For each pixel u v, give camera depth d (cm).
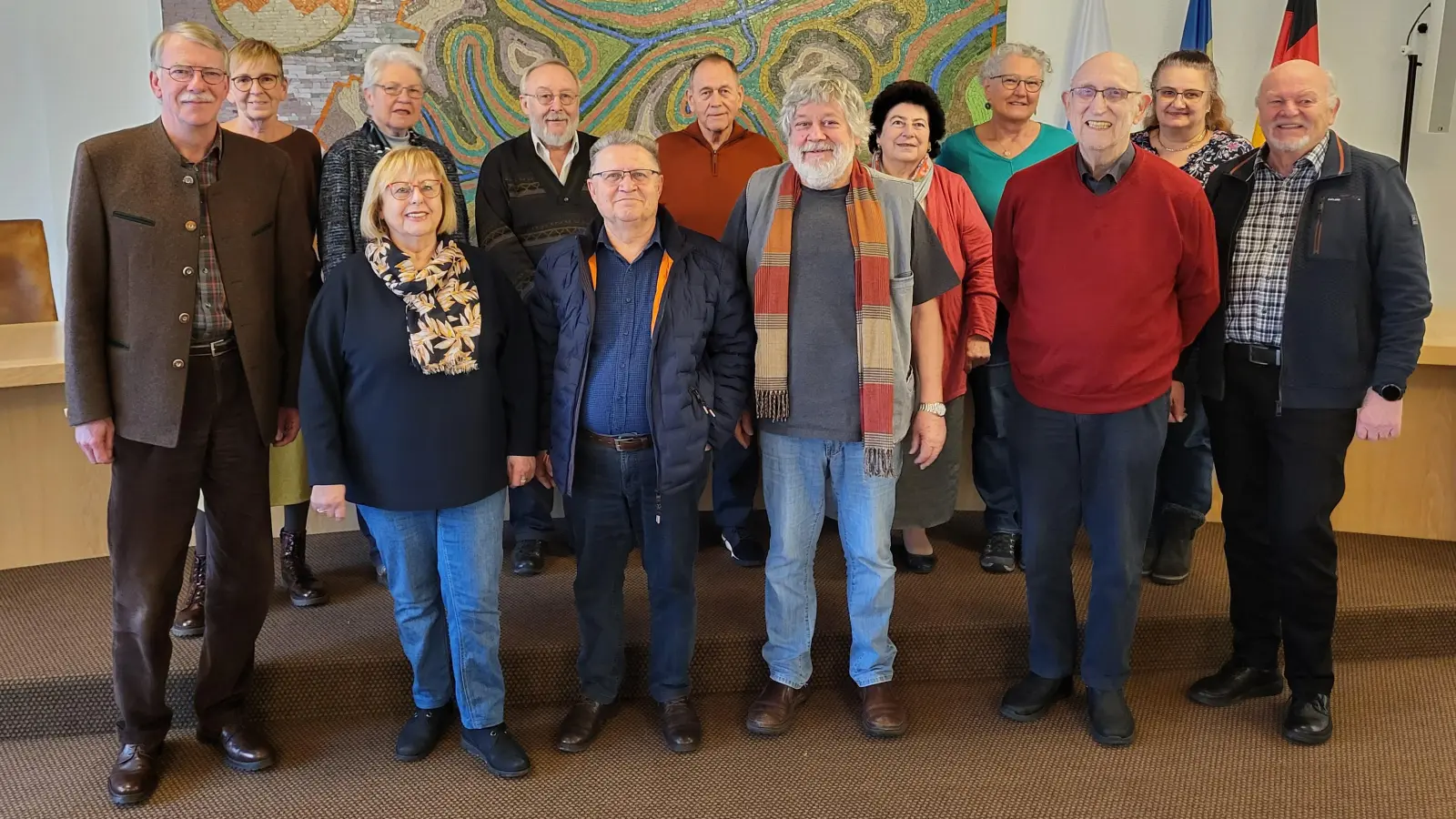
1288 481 249
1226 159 288
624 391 231
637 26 407
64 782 238
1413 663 301
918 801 233
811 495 252
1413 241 234
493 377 228
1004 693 281
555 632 280
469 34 397
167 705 244
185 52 206
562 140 294
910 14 420
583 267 231
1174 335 245
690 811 229
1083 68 232
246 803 230
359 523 321
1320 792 237
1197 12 429
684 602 248
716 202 320
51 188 440
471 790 236
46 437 325
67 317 212
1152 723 267
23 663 262
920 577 321
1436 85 430
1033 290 247
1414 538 364
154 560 225
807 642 262
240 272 222
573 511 241
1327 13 447
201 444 224
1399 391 234
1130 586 252
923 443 253
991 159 321
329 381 221
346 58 391
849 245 239
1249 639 276
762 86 416
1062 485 253
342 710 268
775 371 239
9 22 428
